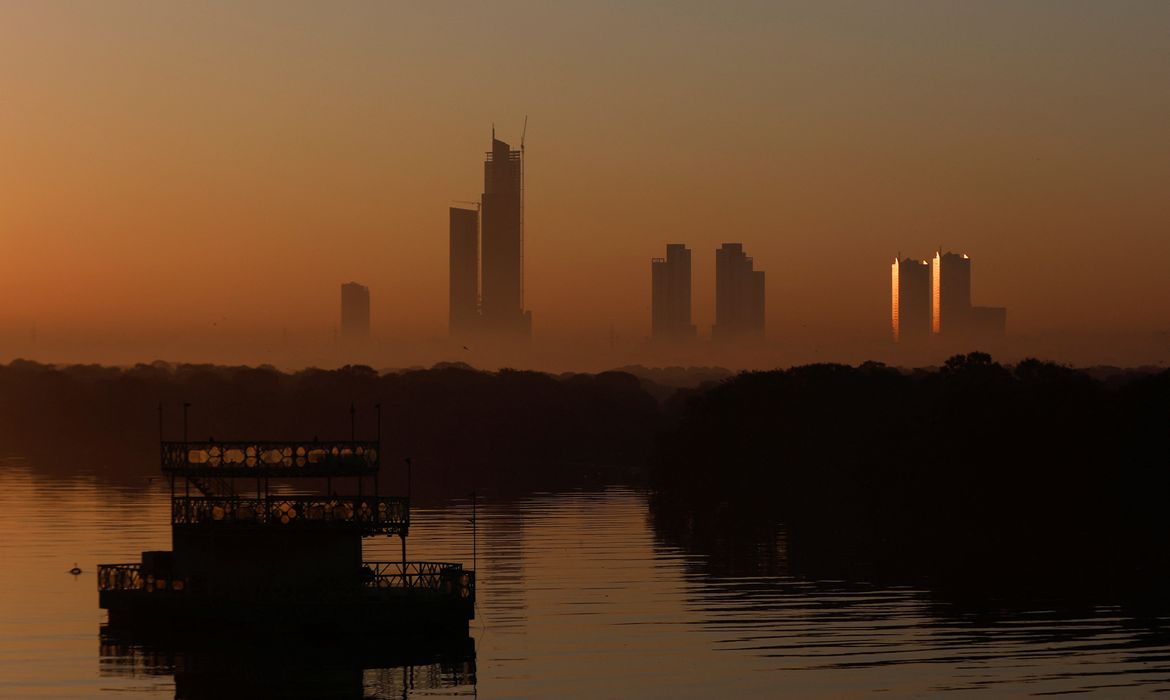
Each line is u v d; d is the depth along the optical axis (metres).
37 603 186.88
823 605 191.25
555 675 145.00
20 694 136.25
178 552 167.25
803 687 138.88
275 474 166.25
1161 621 177.00
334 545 165.62
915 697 134.50
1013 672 145.12
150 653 155.12
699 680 141.88
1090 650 157.12
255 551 164.50
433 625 159.50
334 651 156.75
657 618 179.00
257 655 155.00
